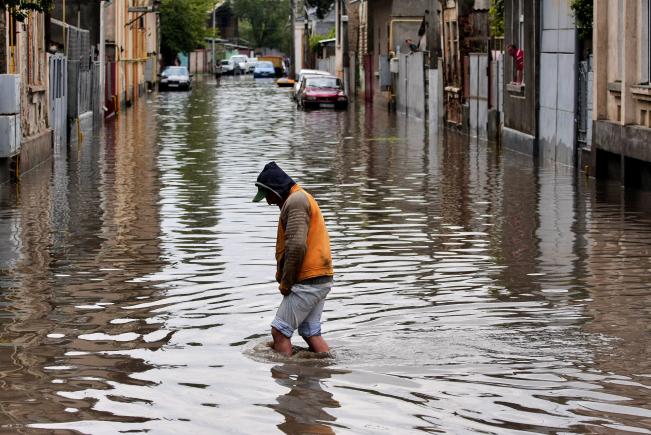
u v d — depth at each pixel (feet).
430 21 164.45
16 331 38.75
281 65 512.22
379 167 102.06
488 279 48.29
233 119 180.75
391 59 212.43
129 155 114.73
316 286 35.37
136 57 254.88
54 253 55.42
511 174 95.96
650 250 55.98
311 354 35.42
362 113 204.64
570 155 102.17
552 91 107.86
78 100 135.23
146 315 41.27
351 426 28.37
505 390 31.40
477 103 140.46
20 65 97.04
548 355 35.17
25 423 28.66
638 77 84.58
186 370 33.63
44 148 108.47
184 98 259.60
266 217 68.08
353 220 67.21
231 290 45.78
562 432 27.91
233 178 91.20
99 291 45.80
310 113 201.98
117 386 32.01
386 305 42.80
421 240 59.41
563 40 103.65
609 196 79.87
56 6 178.19
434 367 33.86
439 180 90.89
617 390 31.37
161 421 28.84
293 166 102.53
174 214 69.67
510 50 121.08
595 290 45.78
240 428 28.25
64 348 36.37
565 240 59.36
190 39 394.93
